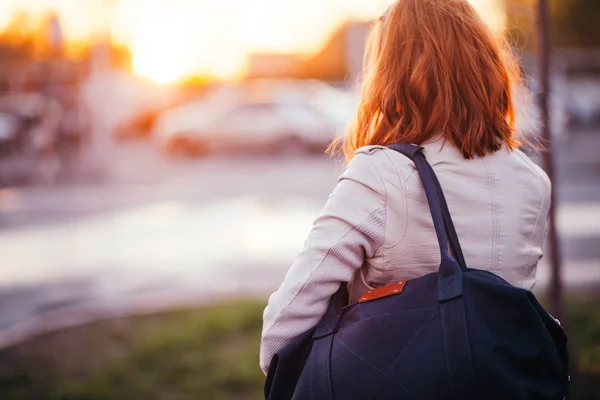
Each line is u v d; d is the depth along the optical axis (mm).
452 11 1540
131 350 4367
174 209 10211
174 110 24016
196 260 7125
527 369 1257
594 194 10344
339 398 1319
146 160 17297
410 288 1363
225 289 5941
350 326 1379
